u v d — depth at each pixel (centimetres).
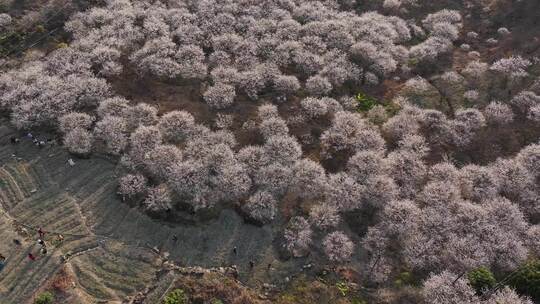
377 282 3756
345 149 4762
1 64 5466
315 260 3894
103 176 4459
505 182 4500
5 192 4306
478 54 5953
